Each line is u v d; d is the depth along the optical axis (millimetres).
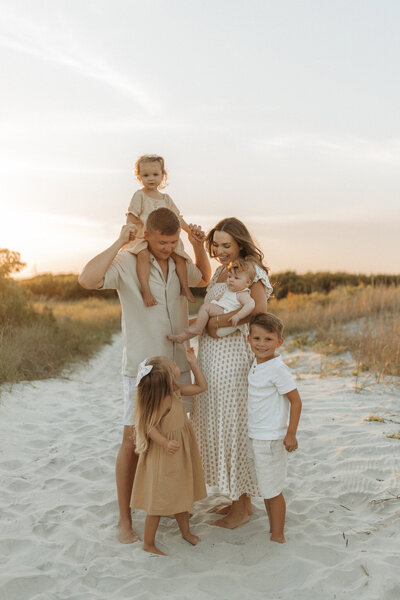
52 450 5238
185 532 3408
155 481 3211
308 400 6930
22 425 6008
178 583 2920
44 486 4320
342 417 6027
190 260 3895
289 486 4230
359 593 2783
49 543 3334
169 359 3396
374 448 4926
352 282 26172
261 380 3305
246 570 3027
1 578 2904
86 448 5312
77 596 2799
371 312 14297
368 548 3230
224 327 3521
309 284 26781
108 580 2957
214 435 3562
